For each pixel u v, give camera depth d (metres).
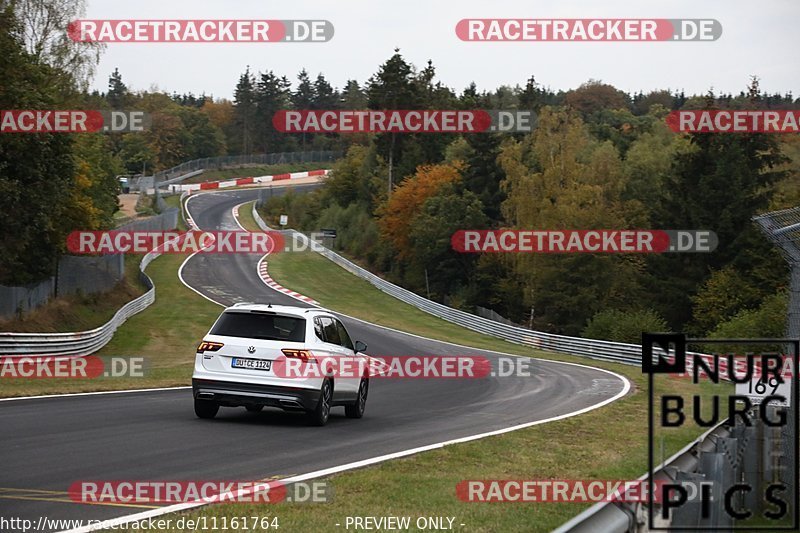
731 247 121.38
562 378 59.16
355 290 136.75
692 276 122.31
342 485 18.22
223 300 113.69
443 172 158.62
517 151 142.12
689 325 116.25
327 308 114.75
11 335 50.88
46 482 17.09
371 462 21.42
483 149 161.12
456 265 151.50
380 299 131.12
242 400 27.97
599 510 10.67
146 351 70.88
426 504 16.88
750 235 117.56
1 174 63.97
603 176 143.12
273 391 27.86
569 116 140.88
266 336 28.44
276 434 26.12
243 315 28.95
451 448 24.53
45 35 99.12
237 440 24.28
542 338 94.88
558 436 29.02
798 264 33.75
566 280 124.50
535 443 26.95
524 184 132.50
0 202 63.88
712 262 122.75
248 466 20.14
